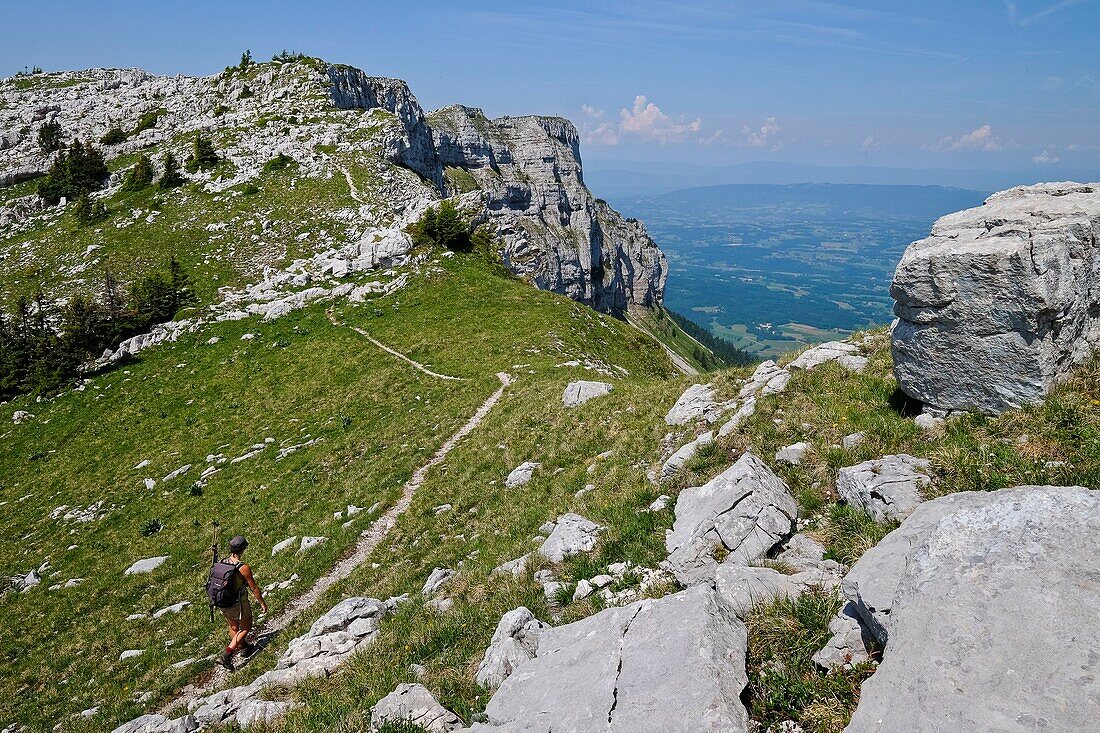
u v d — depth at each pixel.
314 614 18.12
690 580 10.12
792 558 10.15
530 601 12.23
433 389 40.03
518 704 8.20
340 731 9.87
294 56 152.75
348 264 69.12
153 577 25.83
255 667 15.88
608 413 24.28
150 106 145.38
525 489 20.78
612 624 8.80
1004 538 6.50
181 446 40.75
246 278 74.50
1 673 21.02
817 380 16.33
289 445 36.56
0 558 31.41
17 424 49.44
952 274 11.25
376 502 26.06
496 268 70.25
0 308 74.12
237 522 28.83
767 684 7.21
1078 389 10.86
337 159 104.56
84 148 124.81
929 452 11.12
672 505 13.66
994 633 5.76
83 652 21.17
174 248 82.56
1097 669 5.12
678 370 58.97
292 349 52.47
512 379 38.94
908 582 6.70
